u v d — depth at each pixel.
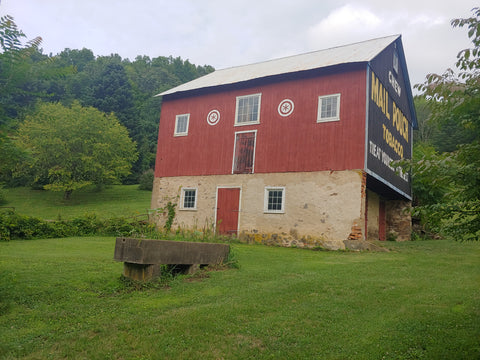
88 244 12.73
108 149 36.94
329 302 5.82
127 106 52.12
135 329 4.64
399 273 8.27
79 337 4.40
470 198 3.72
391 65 17.84
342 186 14.22
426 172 3.77
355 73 14.75
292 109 15.95
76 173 35.84
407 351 4.13
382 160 15.89
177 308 5.50
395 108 18.36
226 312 5.24
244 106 17.36
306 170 15.12
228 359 3.95
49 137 34.59
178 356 3.98
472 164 3.50
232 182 16.95
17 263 7.79
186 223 17.84
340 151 14.51
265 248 13.63
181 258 7.34
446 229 3.97
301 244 14.69
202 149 18.17
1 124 4.32
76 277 6.76
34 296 5.66
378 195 19.86
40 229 15.16
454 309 5.47
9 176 42.34
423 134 37.88
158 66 85.75
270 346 4.24
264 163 16.23
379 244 15.42
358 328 4.74
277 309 5.46
